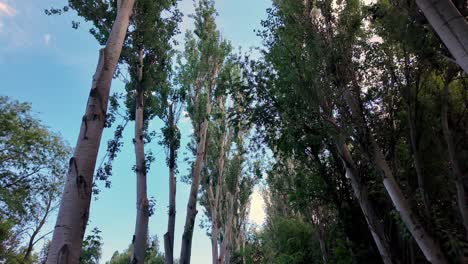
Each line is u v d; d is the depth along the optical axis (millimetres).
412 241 8555
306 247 15922
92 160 4828
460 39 3768
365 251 10578
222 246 23734
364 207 8961
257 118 11570
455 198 8305
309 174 12328
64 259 4137
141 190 10805
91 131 4957
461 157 8133
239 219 28750
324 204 12602
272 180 14781
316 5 9500
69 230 4328
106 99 5309
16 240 22547
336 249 11305
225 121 22750
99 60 5609
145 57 12484
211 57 17406
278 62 10039
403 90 8312
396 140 9039
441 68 7570
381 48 8867
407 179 8766
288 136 10547
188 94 16516
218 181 22656
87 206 4602
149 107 13055
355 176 9258
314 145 10961
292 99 10164
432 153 8602
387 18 7117
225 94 16594
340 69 8891
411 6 6531
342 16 9188
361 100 8930
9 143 20953
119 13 6234
